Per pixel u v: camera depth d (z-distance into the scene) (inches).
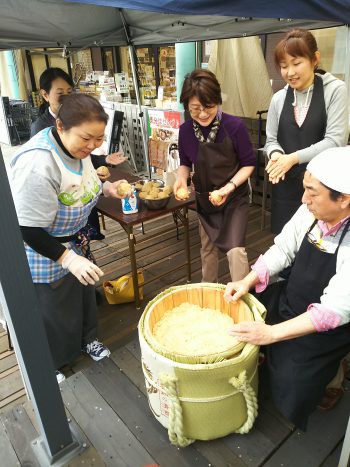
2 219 37.8
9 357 92.8
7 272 39.9
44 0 114.3
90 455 52.7
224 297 59.3
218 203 78.8
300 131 84.3
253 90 169.8
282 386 52.2
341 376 57.8
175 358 46.1
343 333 52.5
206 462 50.6
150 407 57.1
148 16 133.6
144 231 151.6
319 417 56.8
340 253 50.0
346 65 113.3
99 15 133.7
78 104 54.6
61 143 59.2
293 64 76.7
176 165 155.3
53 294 70.7
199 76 71.0
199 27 125.8
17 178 57.5
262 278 60.0
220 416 49.7
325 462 50.1
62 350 78.2
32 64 346.3
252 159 82.3
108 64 286.8
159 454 52.2
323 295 48.9
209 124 77.9
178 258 130.7
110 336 95.9
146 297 110.1
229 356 47.3
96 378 66.4
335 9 83.4
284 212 96.0
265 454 51.2
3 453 55.6
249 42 160.9
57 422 50.8
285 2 71.5
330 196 45.4
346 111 81.4
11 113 321.4
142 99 225.5
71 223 66.6
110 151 177.9
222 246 86.0
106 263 129.4
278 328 48.6
